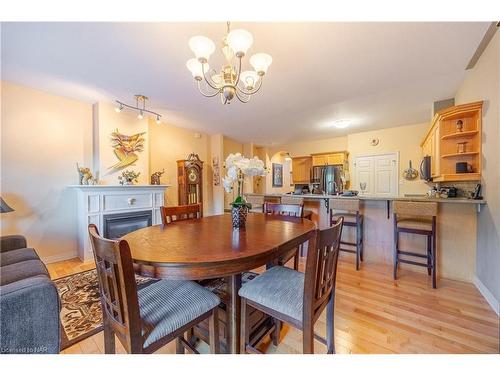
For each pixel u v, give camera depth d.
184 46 2.00
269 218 2.11
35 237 2.94
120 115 3.61
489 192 2.06
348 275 2.56
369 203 3.00
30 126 2.89
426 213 2.32
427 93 3.07
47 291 1.10
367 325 1.68
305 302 1.02
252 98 3.23
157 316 0.98
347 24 1.73
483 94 2.19
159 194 3.98
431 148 3.59
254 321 1.42
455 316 1.78
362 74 2.54
